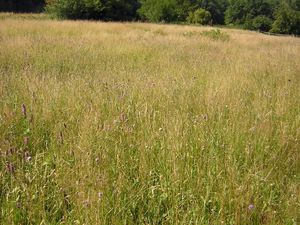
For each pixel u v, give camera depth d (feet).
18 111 15.14
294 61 35.42
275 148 13.98
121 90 19.20
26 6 172.45
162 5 159.12
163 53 37.35
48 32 52.85
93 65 29.81
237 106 17.66
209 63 31.40
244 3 329.93
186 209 10.18
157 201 10.31
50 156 11.94
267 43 60.44
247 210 9.61
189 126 14.58
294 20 274.98
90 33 54.13
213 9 331.57
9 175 10.48
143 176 11.04
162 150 12.42
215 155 12.46
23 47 35.12
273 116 17.35
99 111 15.30
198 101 18.19
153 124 14.29
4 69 24.86
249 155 12.81
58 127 13.89
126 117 15.06
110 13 127.34
